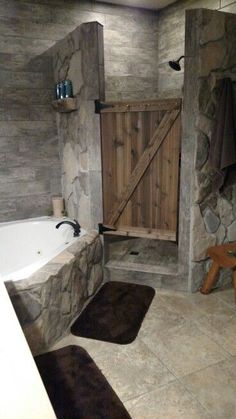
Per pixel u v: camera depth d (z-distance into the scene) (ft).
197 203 8.36
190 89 7.69
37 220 10.64
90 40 8.21
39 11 9.97
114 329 7.42
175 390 5.72
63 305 7.29
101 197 9.29
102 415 5.20
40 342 6.65
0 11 9.50
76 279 7.85
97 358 6.53
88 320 7.77
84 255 8.25
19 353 2.95
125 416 5.17
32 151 10.82
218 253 8.20
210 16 7.32
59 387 5.76
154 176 8.73
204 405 5.41
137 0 10.74
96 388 5.74
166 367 6.26
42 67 10.41
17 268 10.02
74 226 9.34
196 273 8.89
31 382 2.62
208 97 7.77
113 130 8.73
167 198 8.75
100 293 8.97
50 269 6.99
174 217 8.81
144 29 11.80
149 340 7.04
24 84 10.25
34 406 2.40
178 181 8.50
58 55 10.00
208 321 7.70
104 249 9.57
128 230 9.35
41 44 10.22
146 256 10.22
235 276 8.27
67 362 6.40
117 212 9.31
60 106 9.68
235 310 8.13
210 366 6.27
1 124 10.18
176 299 8.66
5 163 10.50
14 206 10.91
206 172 8.25
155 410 5.32
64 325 7.38
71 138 10.06
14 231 10.13
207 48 7.45
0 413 2.34
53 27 10.27
